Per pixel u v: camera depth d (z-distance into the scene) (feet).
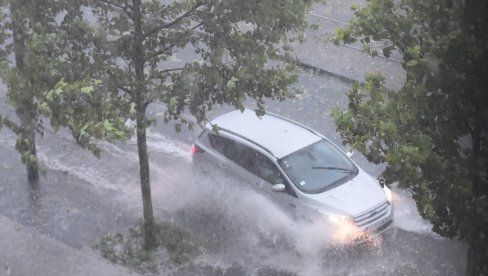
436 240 59.00
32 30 46.70
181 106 48.49
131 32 49.44
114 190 67.82
